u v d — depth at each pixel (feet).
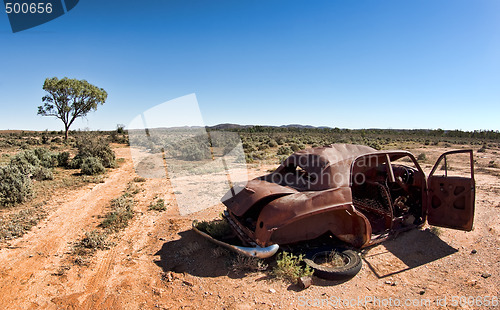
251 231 14.15
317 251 14.43
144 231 19.83
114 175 43.75
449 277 13.58
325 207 13.60
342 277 12.97
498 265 14.52
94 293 12.38
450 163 54.19
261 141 123.54
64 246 17.29
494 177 37.91
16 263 15.08
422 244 16.94
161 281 13.37
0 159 55.11
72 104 133.18
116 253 16.40
